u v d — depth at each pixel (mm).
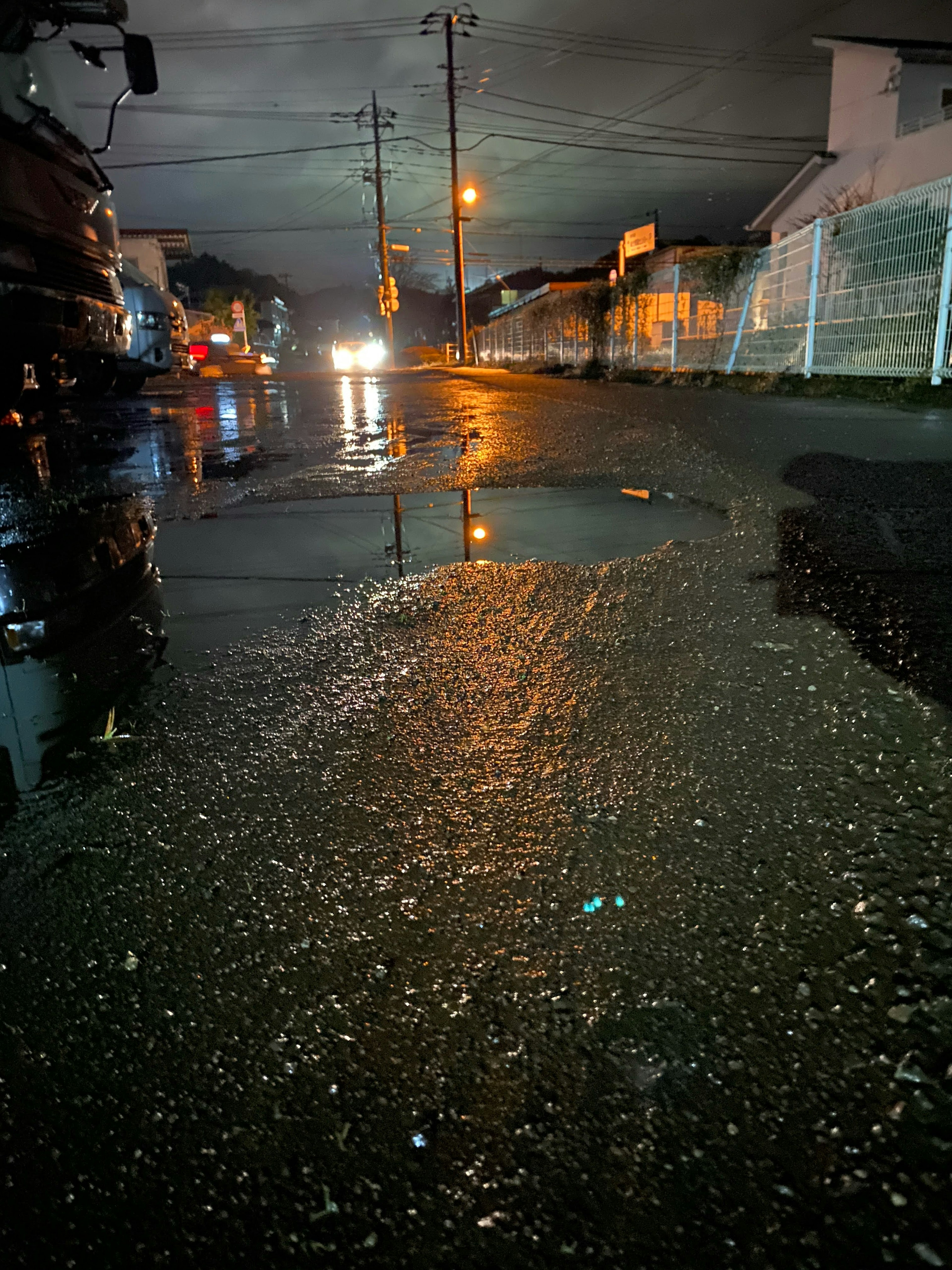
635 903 1253
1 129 5059
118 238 7180
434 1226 821
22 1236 825
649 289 17828
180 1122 939
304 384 18219
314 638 2428
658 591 2746
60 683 2146
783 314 12305
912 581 2695
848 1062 970
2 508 4387
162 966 1171
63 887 1345
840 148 22656
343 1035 1044
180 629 2520
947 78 20641
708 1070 970
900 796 1496
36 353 5918
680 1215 817
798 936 1172
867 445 5500
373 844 1429
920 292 8945
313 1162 889
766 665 2109
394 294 53062
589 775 1620
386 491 4723
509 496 4496
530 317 28953
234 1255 804
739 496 4137
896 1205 816
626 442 6160
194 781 1652
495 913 1246
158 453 6629
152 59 6344
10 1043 1051
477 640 2385
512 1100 946
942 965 1105
